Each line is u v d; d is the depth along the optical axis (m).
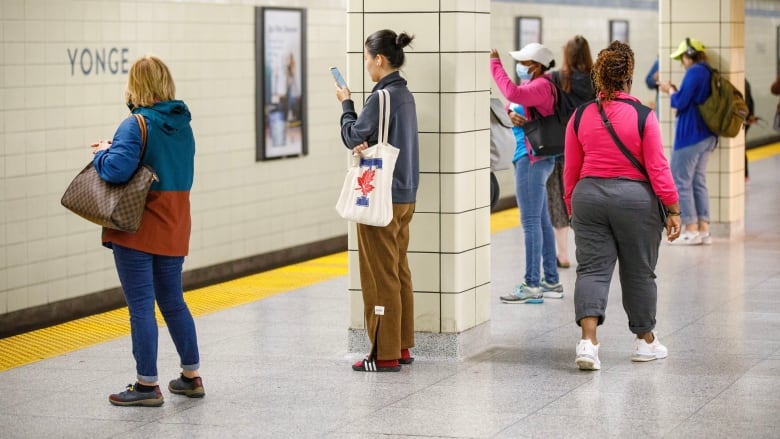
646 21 22.42
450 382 7.24
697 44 12.82
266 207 12.87
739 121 12.55
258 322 9.38
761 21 28.19
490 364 7.72
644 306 7.57
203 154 11.88
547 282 10.11
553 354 8.00
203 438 6.14
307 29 13.38
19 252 9.79
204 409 6.71
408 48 7.69
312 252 13.73
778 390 6.93
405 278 7.60
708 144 12.70
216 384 7.30
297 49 13.22
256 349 8.33
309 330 9.02
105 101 10.59
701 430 6.13
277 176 13.03
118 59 10.72
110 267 10.80
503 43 17.19
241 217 12.48
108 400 6.97
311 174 13.64
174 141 6.65
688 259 11.95
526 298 9.88
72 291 10.36
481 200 8.09
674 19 13.43
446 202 7.73
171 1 11.33
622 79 7.38
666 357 7.81
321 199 13.86
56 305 10.18
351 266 8.02
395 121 7.22
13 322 9.74
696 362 7.66
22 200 9.79
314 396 6.96
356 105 7.88
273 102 12.85
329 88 13.88
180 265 6.86
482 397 6.86
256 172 12.69
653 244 7.46
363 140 7.23
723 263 11.66
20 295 9.82
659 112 13.89
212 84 11.95
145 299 6.71
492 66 9.40
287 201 13.23
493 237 13.83
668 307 9.52
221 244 12.20
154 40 11.16
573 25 19.44
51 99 10.00
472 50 7.85
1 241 9.62
